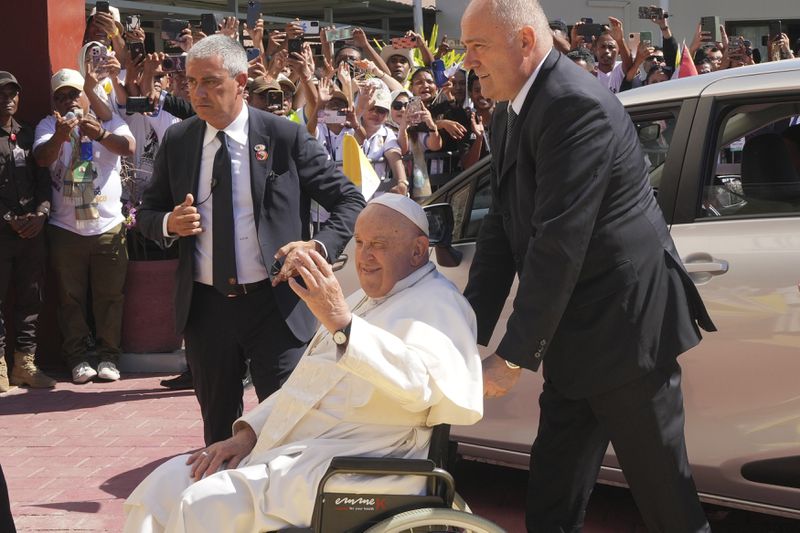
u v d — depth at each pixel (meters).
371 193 6.86
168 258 8.42
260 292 4.55
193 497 3.27
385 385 3.12
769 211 4.29
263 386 4.58
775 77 4.38
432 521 3.09
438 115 8.77
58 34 8.12
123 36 8.72
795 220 4.22
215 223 4.51
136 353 8.16
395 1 17.77
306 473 3.26
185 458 3.61
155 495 3.50
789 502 4.20
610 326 3.50
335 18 18.81
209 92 4.44
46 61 8.02
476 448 5.02
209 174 4.54
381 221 3.46
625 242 3.48
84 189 7.77
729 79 4.48
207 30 8.25
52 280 8.21
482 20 3.48
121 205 8.06
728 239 4.30
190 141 4.59
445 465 3.42
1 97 7.50
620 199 3.48
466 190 5.16
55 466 5.90
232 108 4.50
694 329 3.62
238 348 4.62
